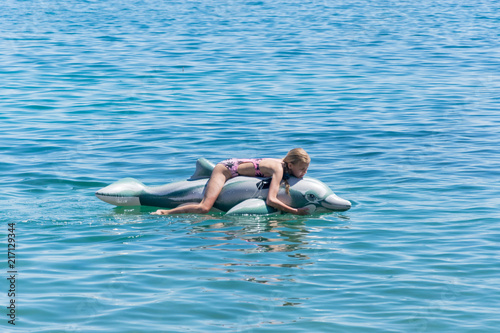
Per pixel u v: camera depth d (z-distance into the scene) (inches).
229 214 906.1
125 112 1592.0
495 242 772.0
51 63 2278.5
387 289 639.8
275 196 915.4
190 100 1734.7
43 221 863.1
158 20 3863.2
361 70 2209.6
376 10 4667.8
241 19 3929.6
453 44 2839.6
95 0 5713.6
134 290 635.5
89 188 1034.1
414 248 757.3
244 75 2094.0
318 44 2812.5
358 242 781.3
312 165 1167.6
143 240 790.5
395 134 1396.4
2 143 1296.8
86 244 773.9
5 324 565.0
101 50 2593.5
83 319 574.2
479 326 563.2
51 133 1385.3
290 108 1651.1
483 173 1103.0
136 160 1192.2
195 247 763.4
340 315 584.1
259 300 614.9
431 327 561.0
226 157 1216.2
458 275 674.8
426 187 1026.1
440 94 1830.7
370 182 1059.3
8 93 1787.6
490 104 1702.8
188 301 610.2
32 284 649.6
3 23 3631.9
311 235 812.6
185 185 954.1
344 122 1505.9
